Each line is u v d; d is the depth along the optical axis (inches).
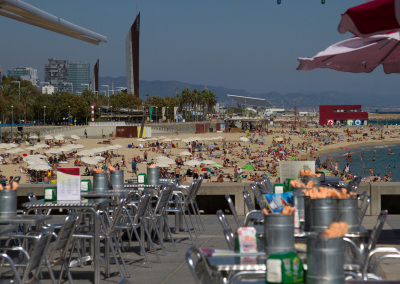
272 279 123.6
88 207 272.2
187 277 278.2
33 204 278.1
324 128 6904.5
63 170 286.0
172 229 443.2
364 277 151.3
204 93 7746.1
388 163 3442.4
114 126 4965.6
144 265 311.1
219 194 519.2
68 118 5748.0
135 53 7628.0
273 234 146.7
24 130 4402.1
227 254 152.3
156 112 6722.4
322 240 120.8
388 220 459.2
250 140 4382.4
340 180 403.9
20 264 209.3
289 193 225.3
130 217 310.5
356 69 297.7
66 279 279.6
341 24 194.7
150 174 413.1
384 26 184.7
